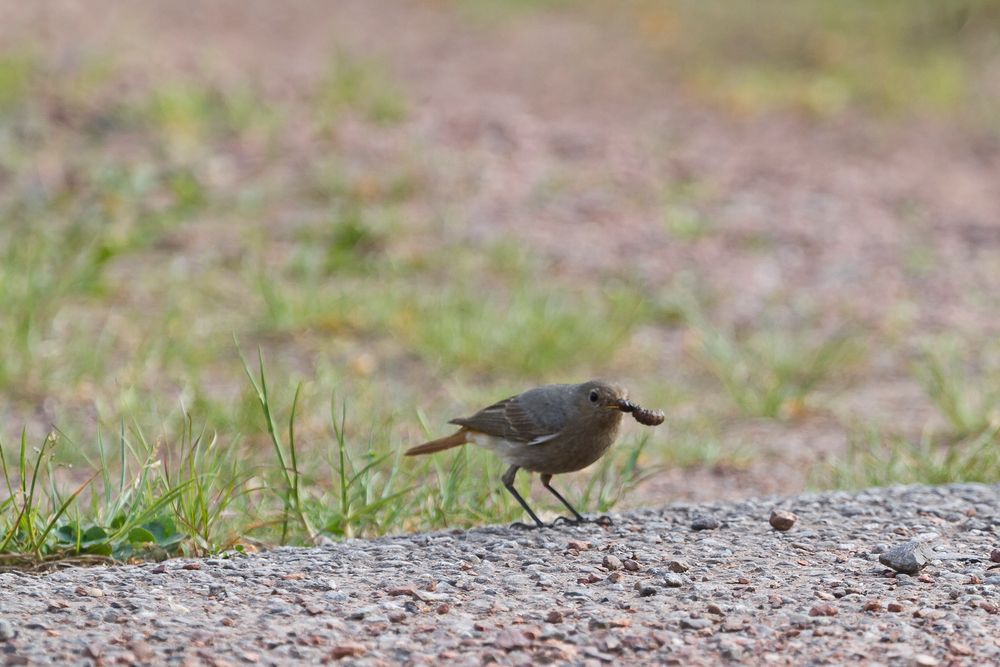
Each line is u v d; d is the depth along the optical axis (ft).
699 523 27.09
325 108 71.10
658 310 52.75
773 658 20.38
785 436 41.52
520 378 46.39
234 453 32.71
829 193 68.59
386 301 50.62
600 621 21.57
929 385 43.91
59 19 82.28
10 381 41.73
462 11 102.06
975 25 100.58
